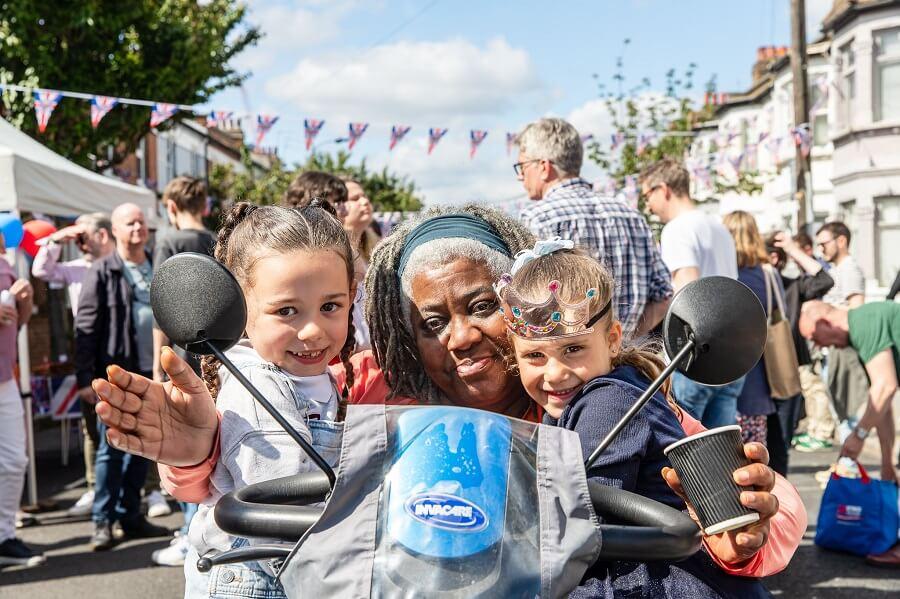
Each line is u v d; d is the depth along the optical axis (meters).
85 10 14.22
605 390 1.74
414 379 2.26
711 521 1.36
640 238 4.43
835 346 5.34
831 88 23.44
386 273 2.23
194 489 1.71
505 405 2.23
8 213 6.69
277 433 1.69
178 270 1.45
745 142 28.19
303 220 1.83
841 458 5.40
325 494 1.44
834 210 23.88
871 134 22.11
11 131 8.30
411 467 1.25
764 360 5.30
